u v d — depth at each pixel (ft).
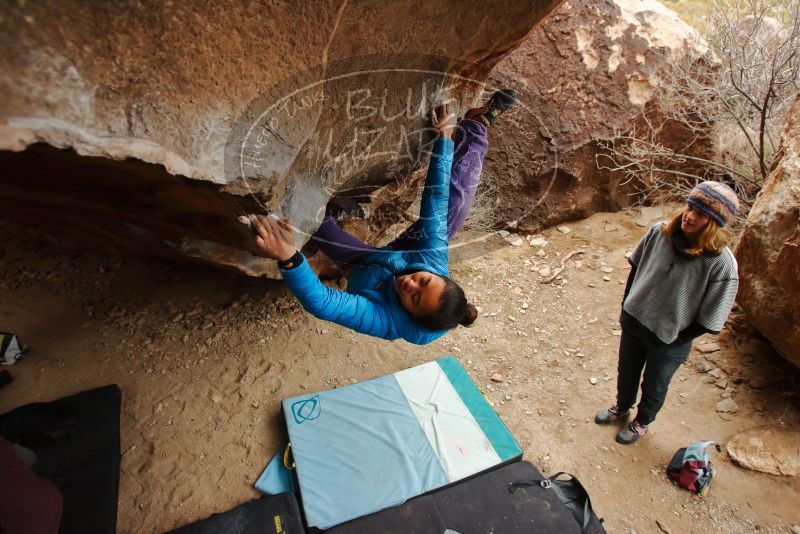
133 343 10.27
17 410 8.33
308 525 7.23
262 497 7.61
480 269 12.79
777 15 14.08
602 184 14.03
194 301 11.23
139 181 4.93
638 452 8.75
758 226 8.61
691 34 13.43
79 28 3.17
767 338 9.20
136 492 7.86
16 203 7.39
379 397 9.16
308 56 4.24
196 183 4.22
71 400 8.70
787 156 8.82
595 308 11.72
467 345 10.83
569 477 8.32
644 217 14.33
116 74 3.42
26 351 9.91
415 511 7.45
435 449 8.36
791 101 12.37
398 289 5.14
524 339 11.04
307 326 10.87
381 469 8.01
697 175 14.75
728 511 7.84
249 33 3.86
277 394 9.50
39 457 7.79
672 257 6.60
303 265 4.85
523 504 7.57
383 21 5.00
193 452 8.48
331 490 7.69
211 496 7.91
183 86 3.75
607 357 10.58
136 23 3.35
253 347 10.33
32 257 11.81
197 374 9.76
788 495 7.98
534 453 8.77
